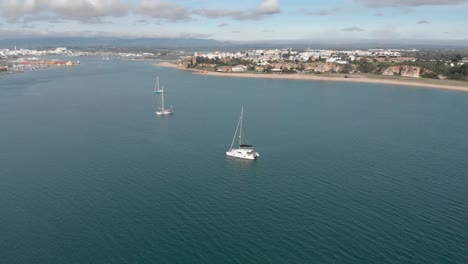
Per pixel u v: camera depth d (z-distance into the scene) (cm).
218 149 9969
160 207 6531
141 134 11444
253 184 7594
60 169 8250
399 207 6625
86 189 7212
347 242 5544
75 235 5641
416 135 11769
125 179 7744
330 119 14038
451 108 16812
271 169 8469
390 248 5403
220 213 6356
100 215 6219
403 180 7875
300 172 8294
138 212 6338
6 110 15075
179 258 5122
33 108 15588
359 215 6325
